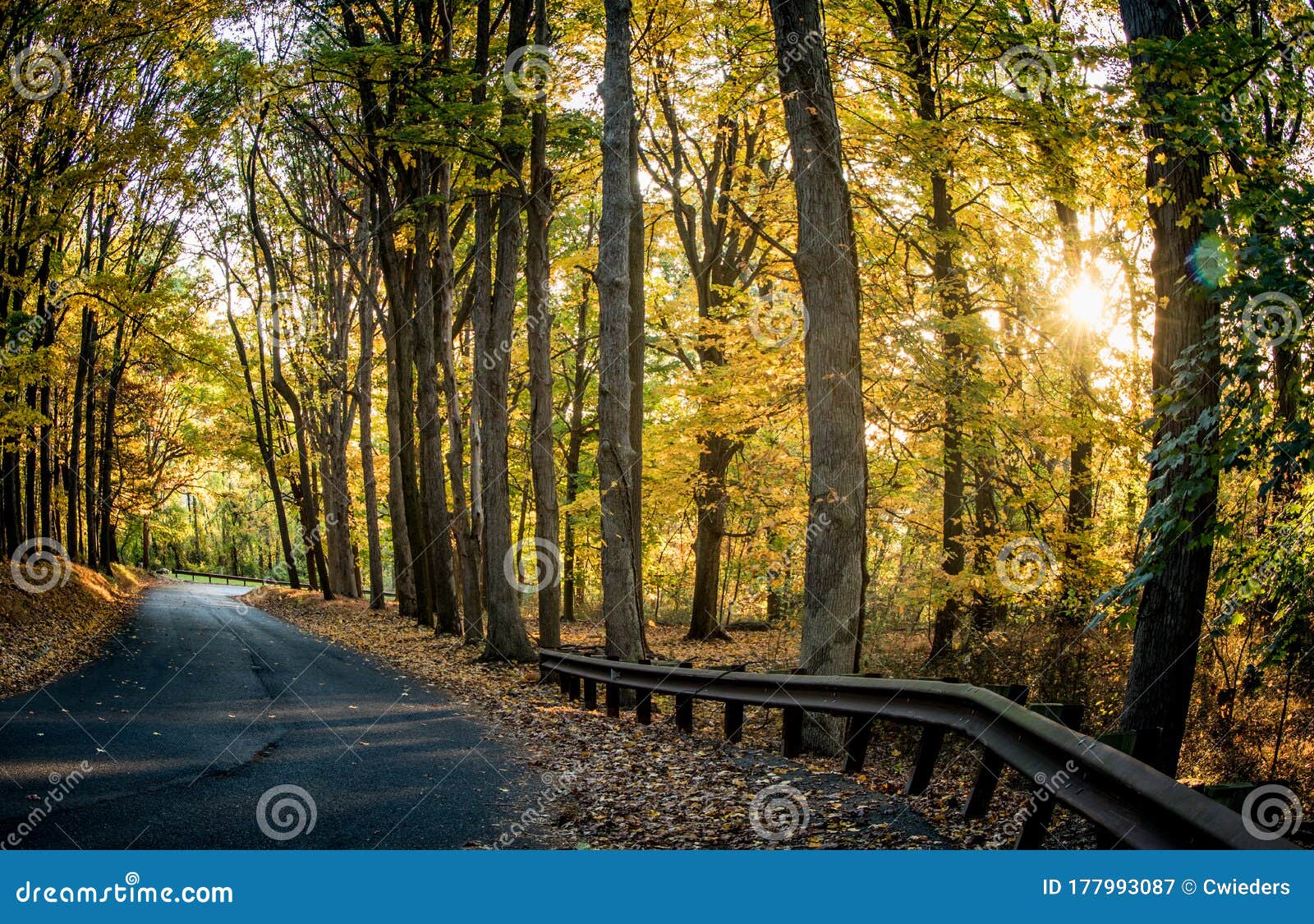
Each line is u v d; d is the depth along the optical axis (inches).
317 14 897.5
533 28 808.3
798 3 454.0
